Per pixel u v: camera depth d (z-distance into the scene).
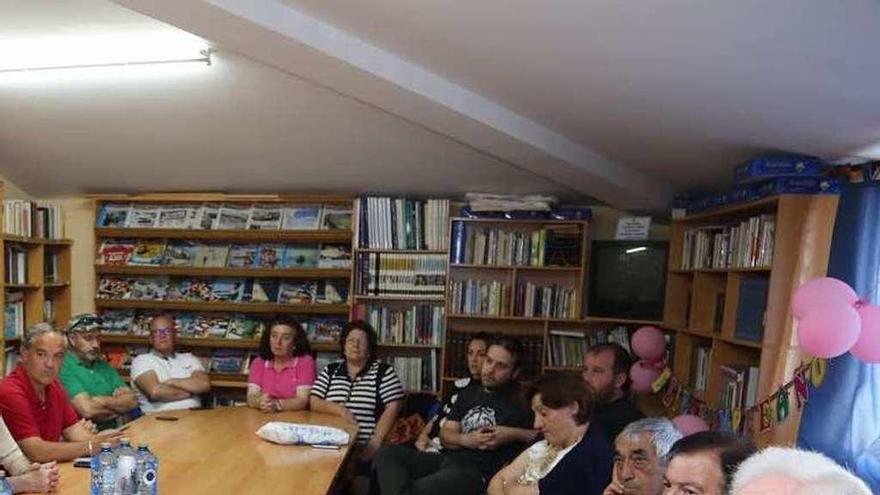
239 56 2.48
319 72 2.14
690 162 2.82
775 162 2.34
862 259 2.05
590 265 3.79
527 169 3.14
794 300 1.92
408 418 3.35
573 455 1.83
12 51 2.49
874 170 2.14
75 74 2.70
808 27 1.28
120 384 3.20
